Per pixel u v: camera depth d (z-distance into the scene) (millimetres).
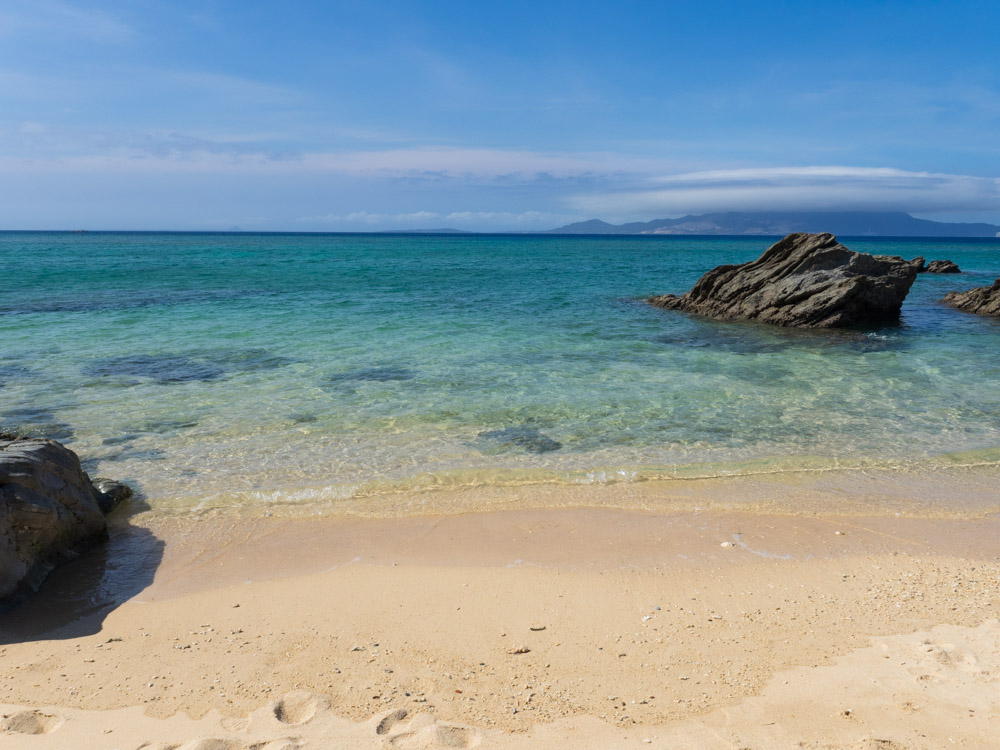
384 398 15797
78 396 15484
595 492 10734
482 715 5363
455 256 96375
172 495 10445
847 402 15992
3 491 7648
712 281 33781
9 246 112750
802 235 32719
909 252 133125
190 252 96688
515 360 20281
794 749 4906
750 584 7832
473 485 10977
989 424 14383
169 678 5906
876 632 6676
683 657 6266
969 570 8195
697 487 10969
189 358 19734
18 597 7371
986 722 5156
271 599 7484
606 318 29969
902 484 11133
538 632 6770
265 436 13117
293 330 24953
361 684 5824
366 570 8203
